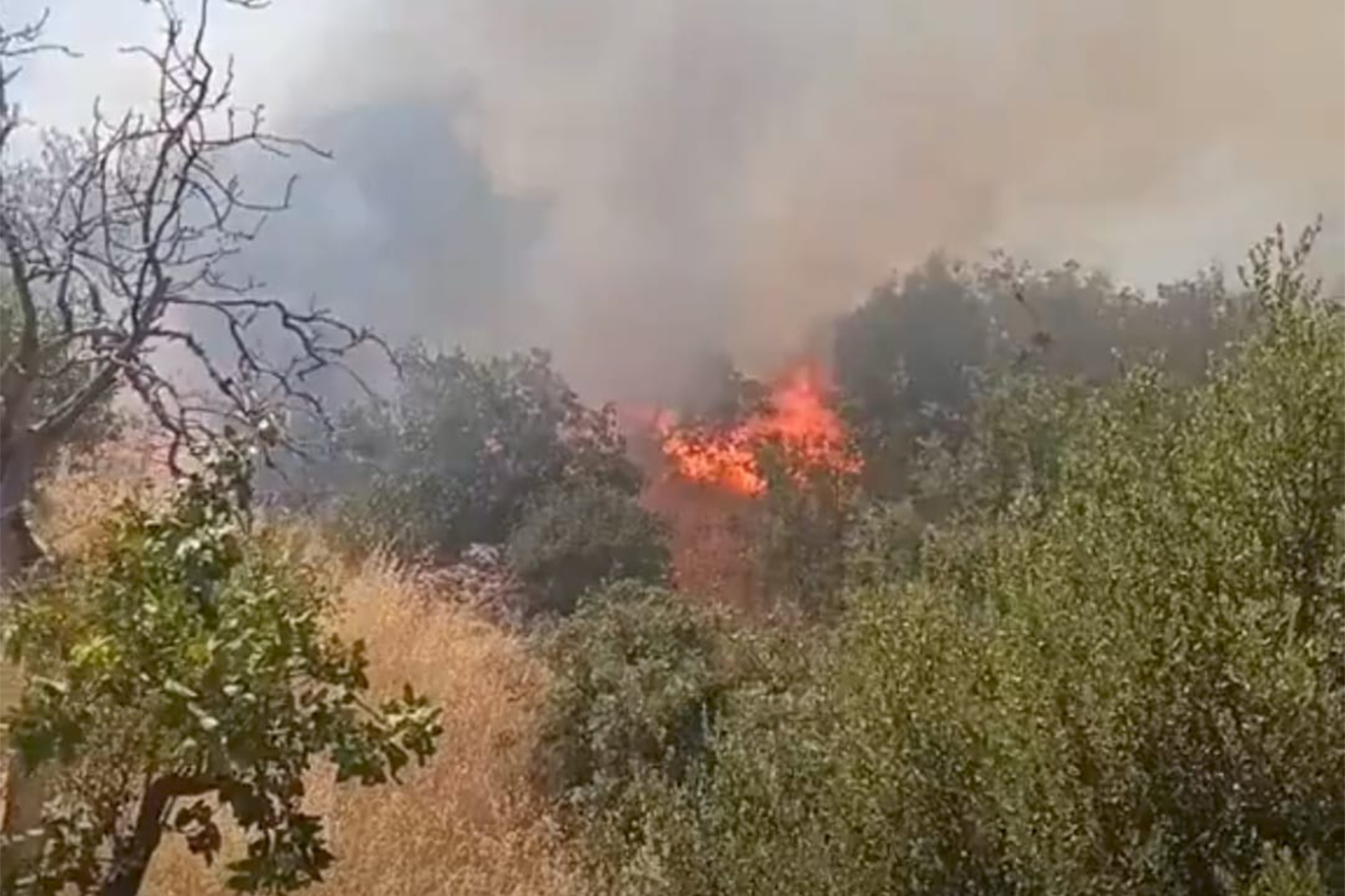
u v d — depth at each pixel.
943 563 6.32
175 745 3.25
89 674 3.22
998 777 4.73
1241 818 4.21
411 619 10.37
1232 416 4.91
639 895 6.22
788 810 5.80
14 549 3.56
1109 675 4.40
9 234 3.67
